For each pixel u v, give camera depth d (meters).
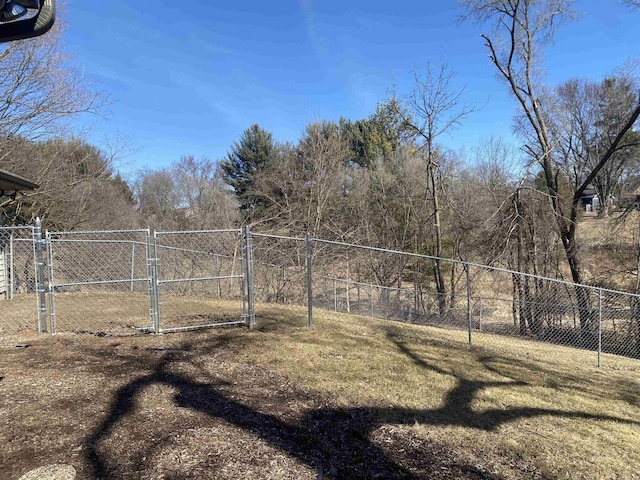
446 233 16.23
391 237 16.75
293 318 7.87
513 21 13.95
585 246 13.28
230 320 7.41
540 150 14.93
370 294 13.00
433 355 5.92
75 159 18.34
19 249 11.16
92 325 6.80
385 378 4.73
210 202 21.36
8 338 5.71
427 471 2.86
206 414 3.48
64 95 13.79
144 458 2.73
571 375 5.81
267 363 4.99
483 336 8.80
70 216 17.94
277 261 14.52
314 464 2.82
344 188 18.78
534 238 12.88
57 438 2.95
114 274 12.60
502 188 14.09
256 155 25.17
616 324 11.27
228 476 2.59
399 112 18.45
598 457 3.27
